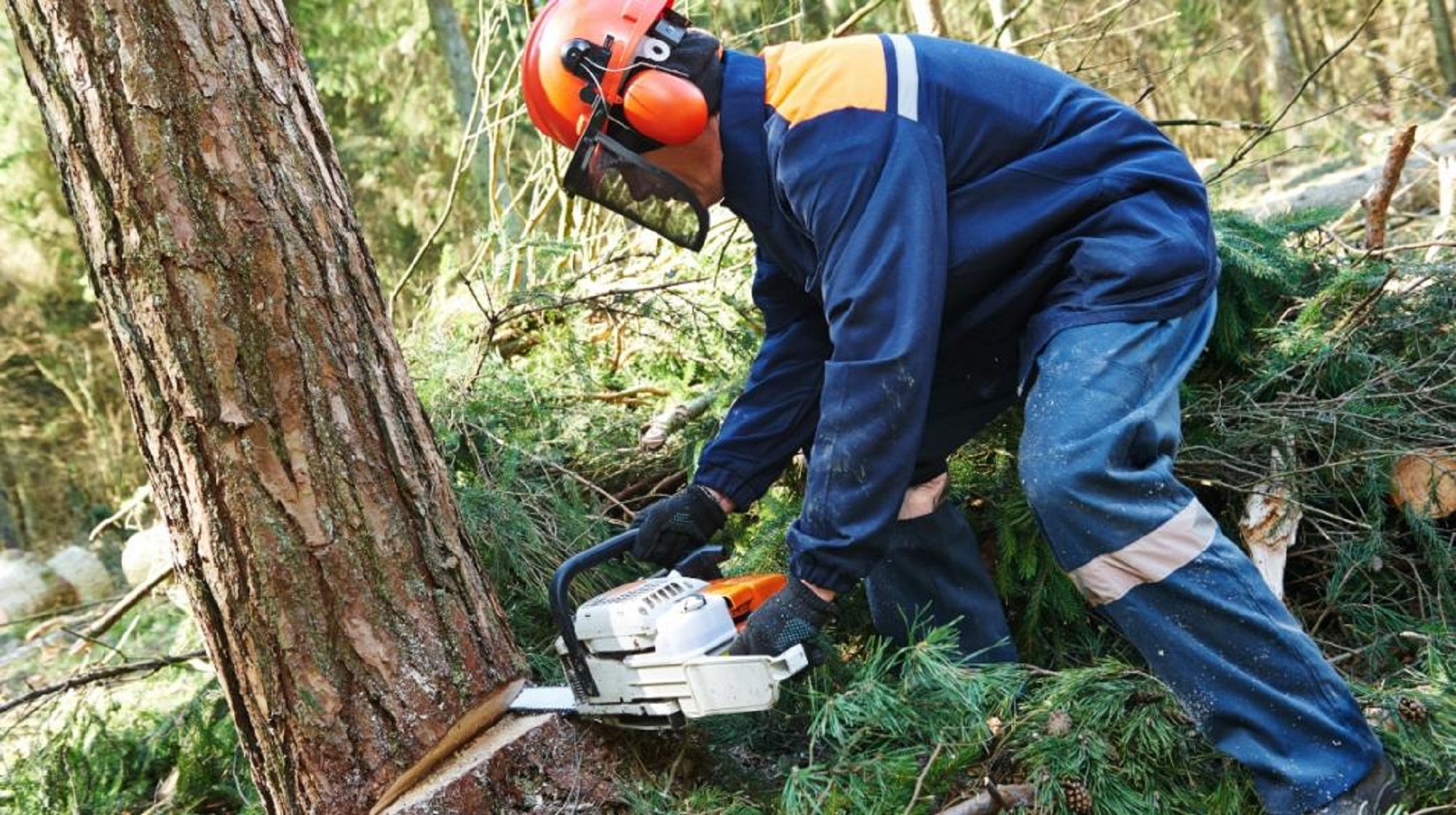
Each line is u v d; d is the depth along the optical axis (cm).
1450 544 238
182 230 175
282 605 182
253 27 182
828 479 174
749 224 193
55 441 1070
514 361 331
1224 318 254
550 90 184
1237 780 184
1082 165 180
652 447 276
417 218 961
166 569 324
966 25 699
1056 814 180
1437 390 242
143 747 267
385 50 915
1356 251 284
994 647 207
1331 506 250
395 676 187
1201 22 1004
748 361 290
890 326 168
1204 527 169
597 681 191
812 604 177
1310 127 886
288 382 181
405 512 191
